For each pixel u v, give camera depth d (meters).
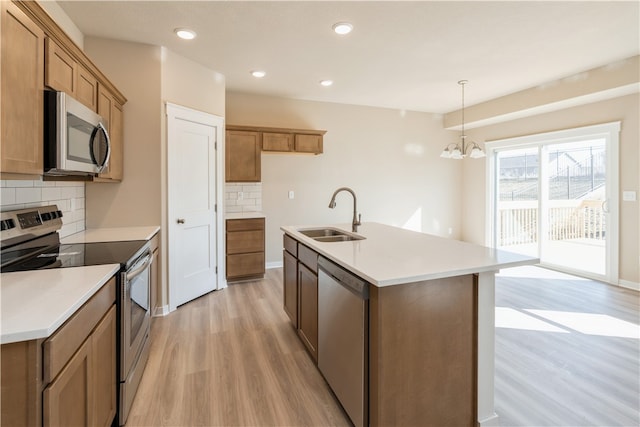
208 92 3.67
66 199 2.48
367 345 1.49
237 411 1.79
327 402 1.87
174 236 3.22
